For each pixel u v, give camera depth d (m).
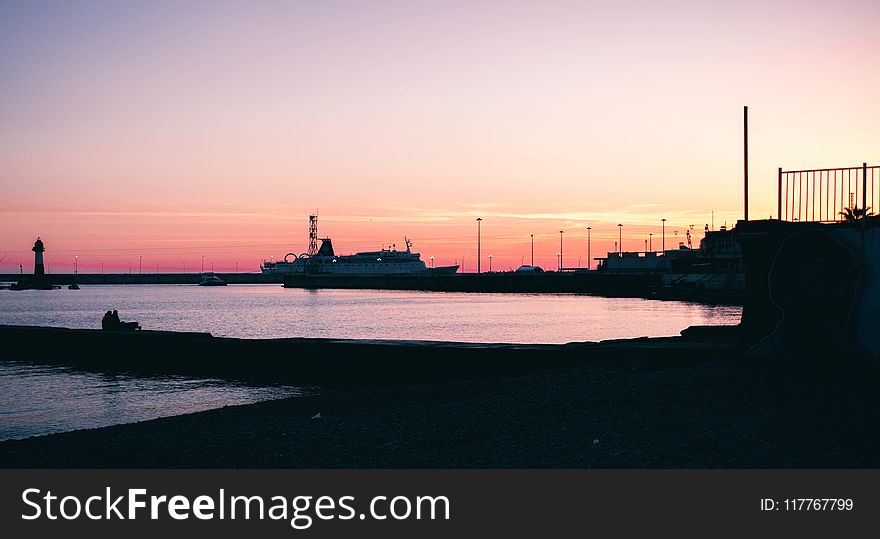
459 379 34.53
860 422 14.70
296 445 16.92
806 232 20.36
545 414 18.75
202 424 21.19
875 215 20.30
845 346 19.77
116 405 32.34
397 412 20.73
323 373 39.09
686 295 127.75
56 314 116.81
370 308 125.81
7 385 39.03
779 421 15.20
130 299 191.75
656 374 22.12
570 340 62.50
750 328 21.25
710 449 14.02
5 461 16.30
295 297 192.50
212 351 43.19
